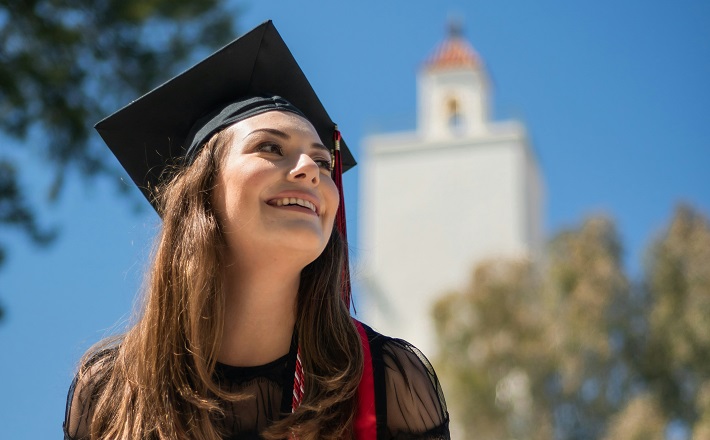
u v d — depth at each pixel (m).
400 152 39.03
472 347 23.36
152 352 2.44
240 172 2.42
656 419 21.75
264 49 2.82
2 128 6.99
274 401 2.47
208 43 7.67
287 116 2.56
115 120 2.84
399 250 37.78
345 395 2.41
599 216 24.08
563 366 22.67
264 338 2.52
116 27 7.27
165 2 7.38
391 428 2.49
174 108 2.83
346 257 2.78
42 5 7.04
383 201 38.56
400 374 2.51
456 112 43.28
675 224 23.84
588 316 22.86
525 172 38.94
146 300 2.60
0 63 6.82
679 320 22.81
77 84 7.15
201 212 2.48
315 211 2.47
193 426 2.38
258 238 2.38
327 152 2.57
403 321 36.44
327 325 2.54
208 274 2.43
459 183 38.28
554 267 23.69
